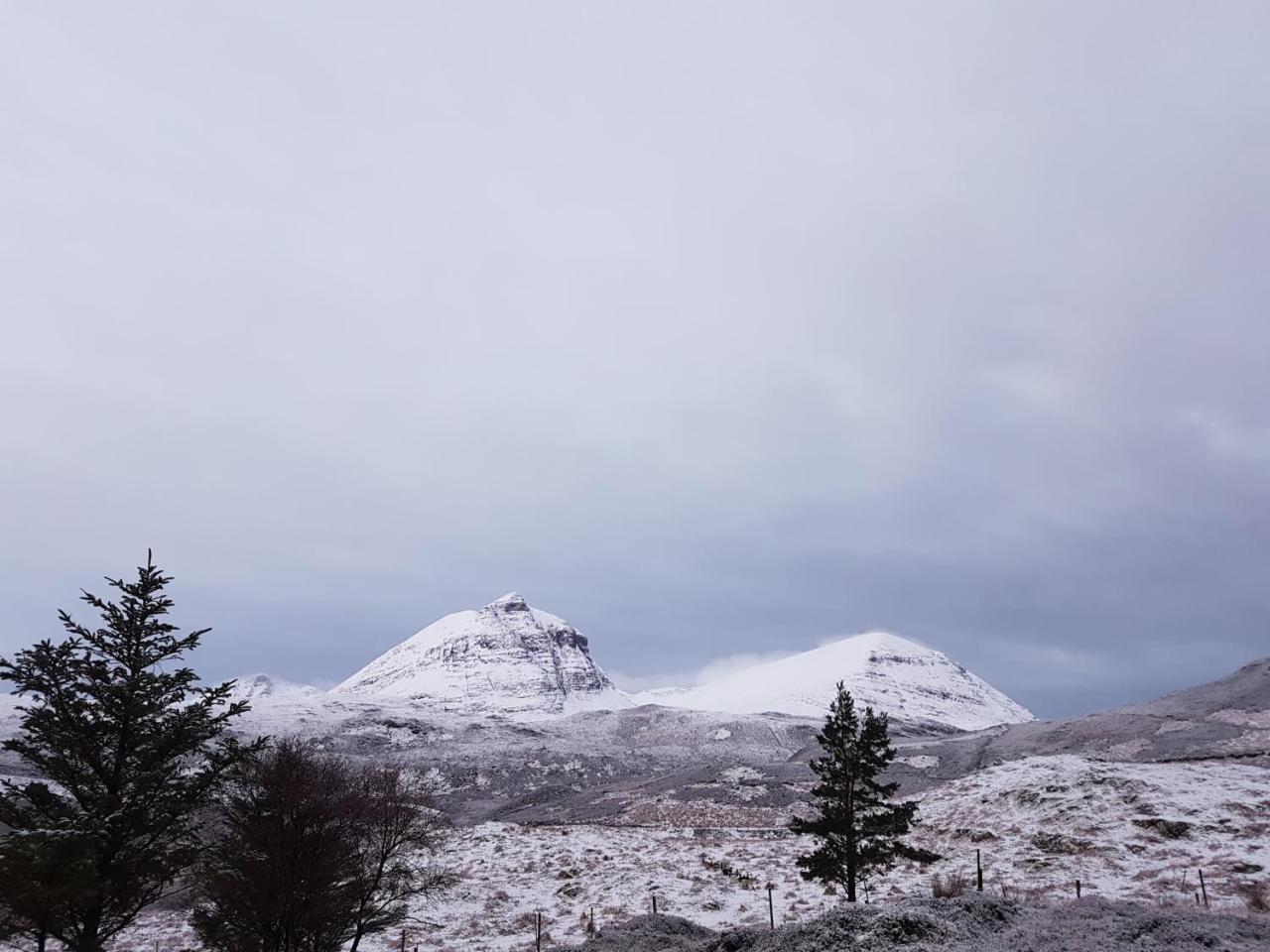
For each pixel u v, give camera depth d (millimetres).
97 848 17750
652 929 27484
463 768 109125
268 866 20844
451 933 33688
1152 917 17422
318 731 129125
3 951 21438
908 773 84188
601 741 152875
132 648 19734
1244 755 64625
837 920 18844
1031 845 42375
